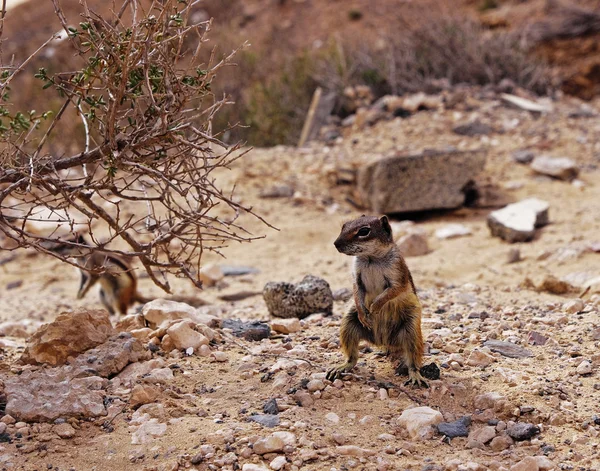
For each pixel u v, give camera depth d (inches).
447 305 89.0
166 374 76.5
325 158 150.8
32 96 197.9
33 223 120.1
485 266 103.0
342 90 181.9
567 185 135.3
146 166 74.2
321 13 304.0
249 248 114.5
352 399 74.4
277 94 189.6
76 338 78.2
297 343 81.6
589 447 70.2
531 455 70.0
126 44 72.5
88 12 73.4
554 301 90.0
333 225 123.0
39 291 110.3
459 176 126.3
